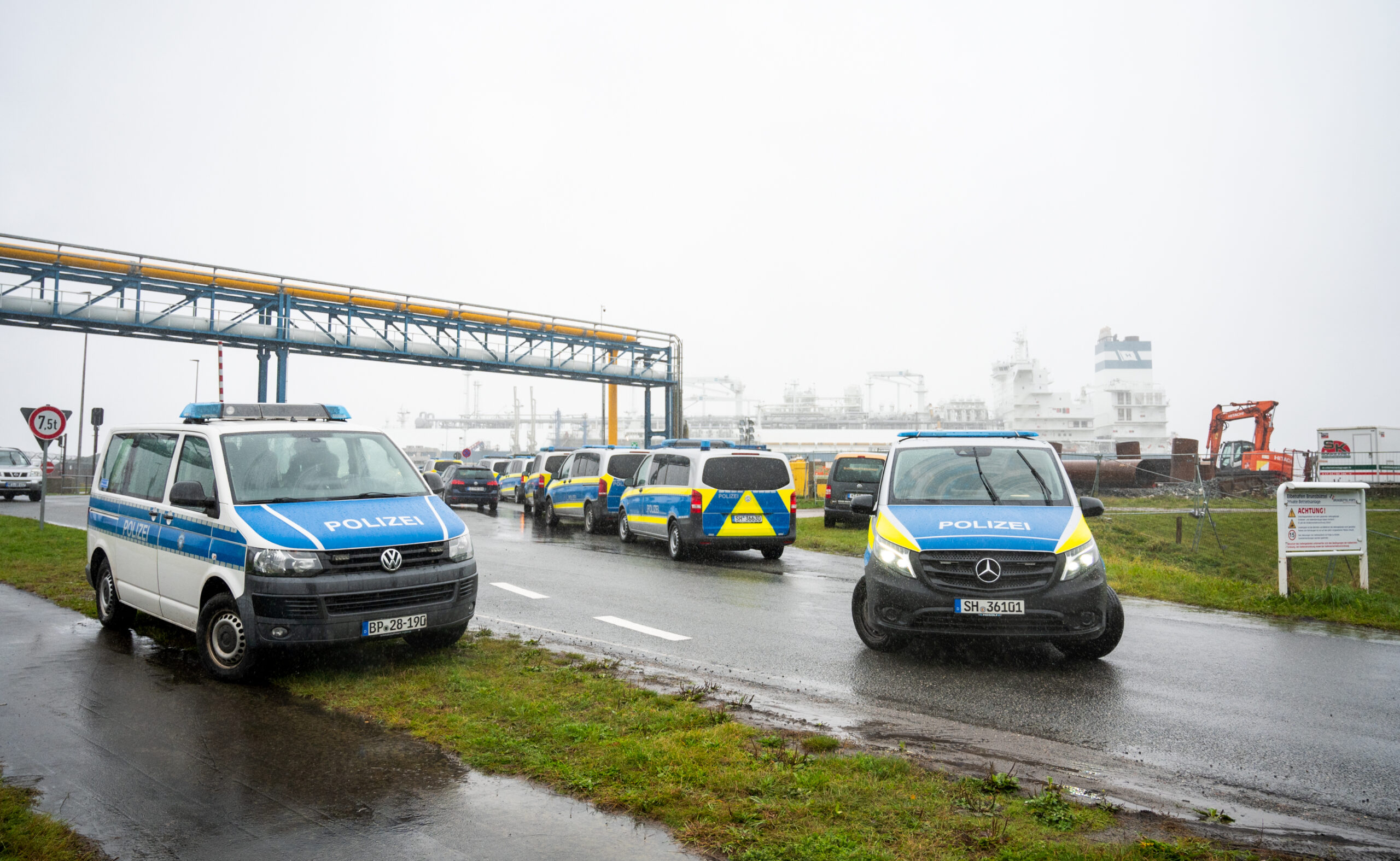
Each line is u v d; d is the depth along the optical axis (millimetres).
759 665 6977
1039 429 100125
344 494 6965
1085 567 6750
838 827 3680
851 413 120438
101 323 30203
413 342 38375
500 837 3674
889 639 7477
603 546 17328
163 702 5715
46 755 4723
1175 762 4758
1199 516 24469
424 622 6477
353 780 4348
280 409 7844
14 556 12680
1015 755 4820
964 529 6949
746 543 14602
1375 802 4207
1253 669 7020
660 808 3922
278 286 33969
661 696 5738
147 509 7457
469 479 29469
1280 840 3725
